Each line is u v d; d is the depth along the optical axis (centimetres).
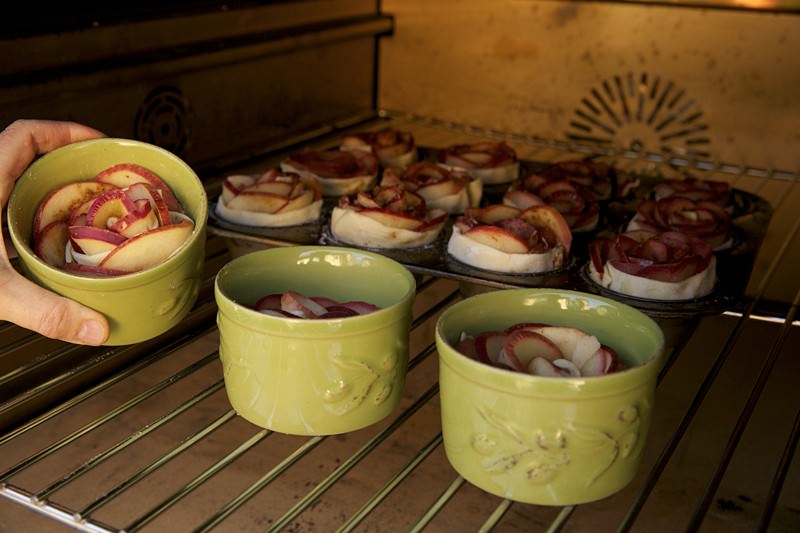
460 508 72
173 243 58
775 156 119
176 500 54
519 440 50
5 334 79
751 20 115
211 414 83
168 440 79
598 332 60
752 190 113
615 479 52
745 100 118
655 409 83
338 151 106
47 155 61
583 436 50
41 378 75
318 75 124
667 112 123
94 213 59
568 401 49
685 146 123
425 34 132
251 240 87
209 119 106
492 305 59
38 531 68
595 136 128
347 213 86
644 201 92
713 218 90
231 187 91
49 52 84
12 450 77
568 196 95
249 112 112
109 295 56
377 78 138
